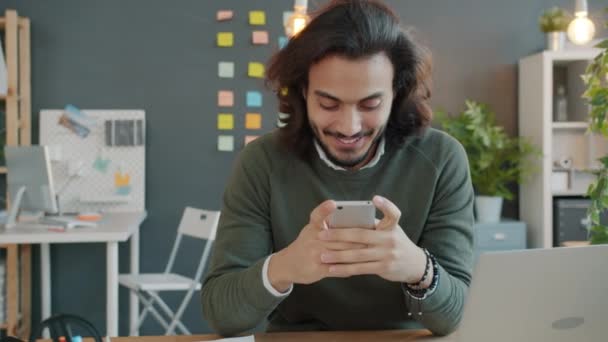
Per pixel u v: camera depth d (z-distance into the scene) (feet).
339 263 3.98
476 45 13.88
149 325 13.44
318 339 4.49
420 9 13.78
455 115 13.87
